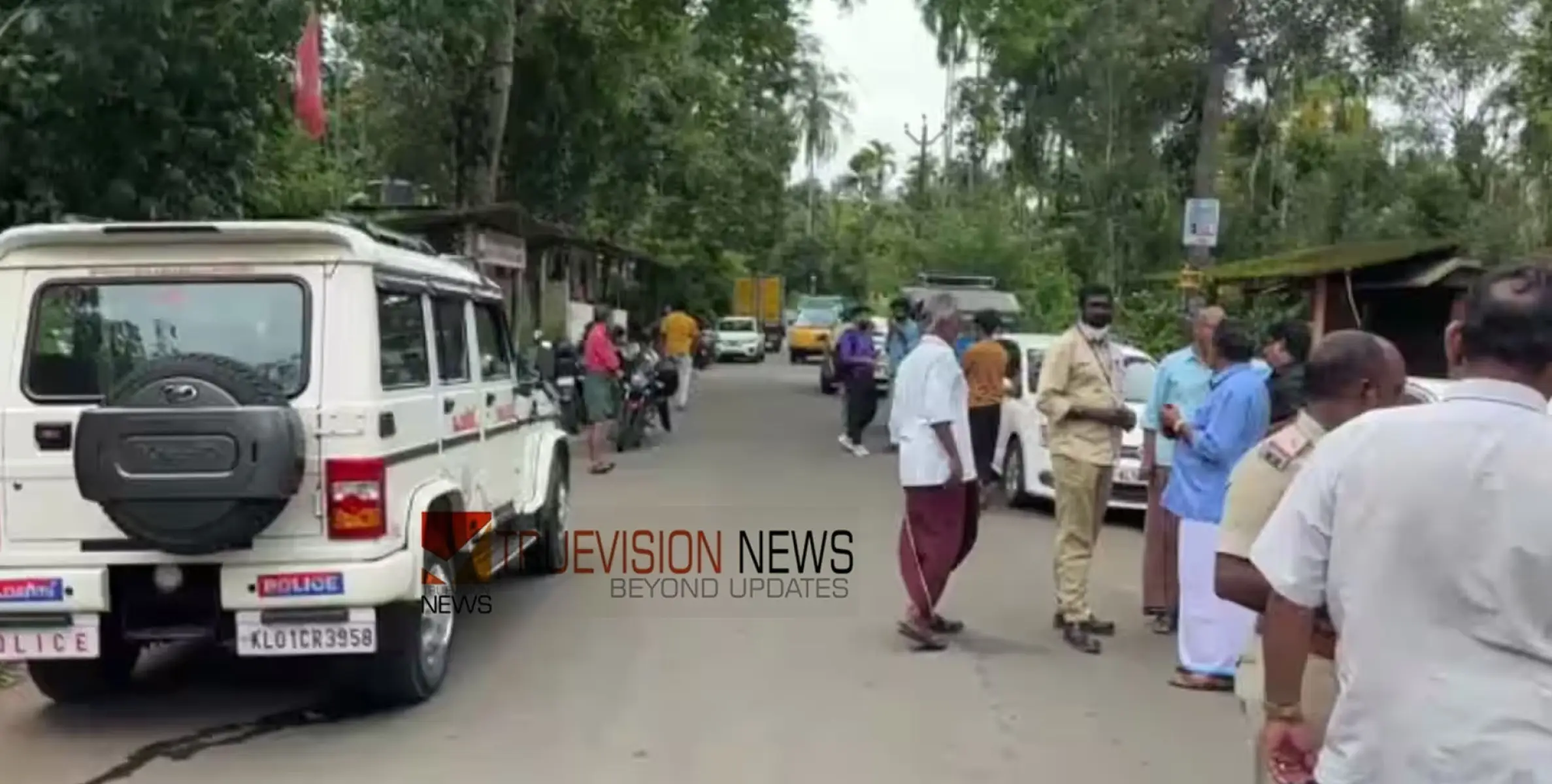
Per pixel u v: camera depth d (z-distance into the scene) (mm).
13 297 5738
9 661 5938
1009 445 12828
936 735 5895
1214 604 6602
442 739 5820
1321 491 2791
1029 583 9234
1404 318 14781
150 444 5258
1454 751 2514
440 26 14219
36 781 5270
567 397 14758
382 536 5684
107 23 8414
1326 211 25500
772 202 43750
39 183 9070
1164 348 19078
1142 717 6180
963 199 40625
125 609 5691
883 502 12484
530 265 23953
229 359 5562
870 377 16750
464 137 22500
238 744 5758
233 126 9898
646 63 23609
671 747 5719
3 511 5574
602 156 24703
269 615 5586
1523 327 2604
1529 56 16797
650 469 15016
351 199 23531
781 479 14156
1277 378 6281
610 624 7961
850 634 7746
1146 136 25062
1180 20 23375
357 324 5707
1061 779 5336
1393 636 2602
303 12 9438
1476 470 2566
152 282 5758
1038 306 26672
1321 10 20438
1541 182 19969
